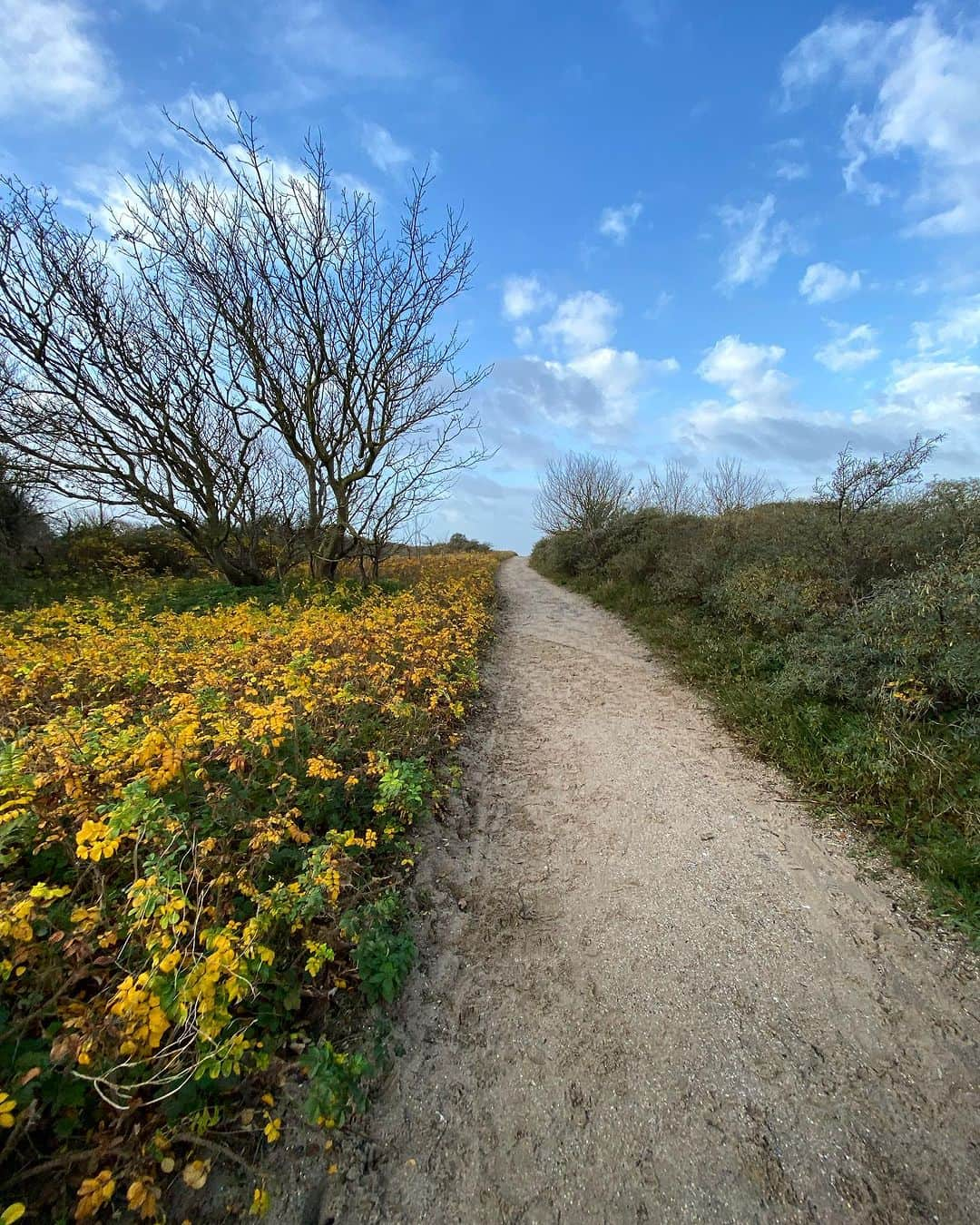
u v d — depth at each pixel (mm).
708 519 12789
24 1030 1620
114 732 3160
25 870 2342
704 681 6289
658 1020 2182
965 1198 1598
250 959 1780
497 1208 1598
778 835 3406
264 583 11883
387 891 2621
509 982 2377
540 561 25000
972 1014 2164
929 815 3234
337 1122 1712
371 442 11461
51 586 10914
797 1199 1607
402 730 4082
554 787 4113
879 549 6055
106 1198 1318
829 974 2379
